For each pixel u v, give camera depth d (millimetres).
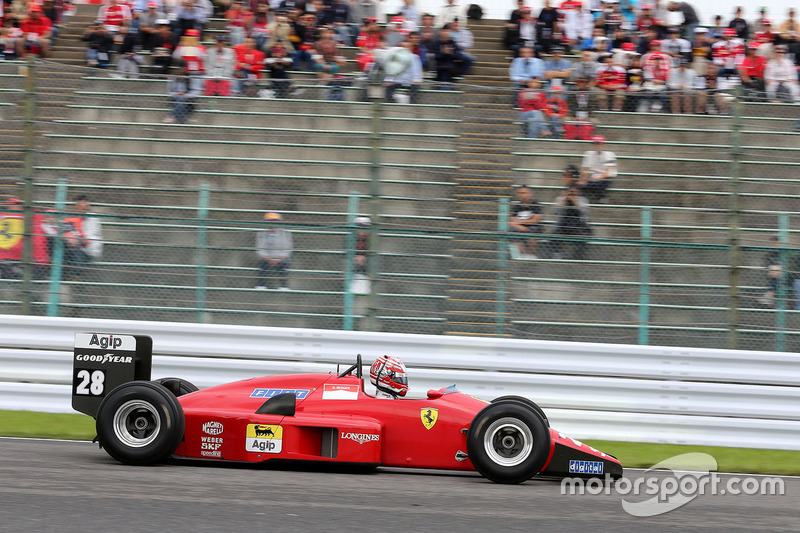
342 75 26969
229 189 24281
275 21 27328
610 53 27656
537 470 13953
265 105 25062
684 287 21891
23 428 18047
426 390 19859
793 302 20797
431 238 21281
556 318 21312
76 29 32781
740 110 21578
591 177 23391
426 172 24172
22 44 29500
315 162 23484
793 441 19172
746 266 22078
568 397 19672
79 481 12508
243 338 20547
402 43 27609
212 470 14078
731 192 21312
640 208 22703
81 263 21703
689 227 22656
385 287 21484
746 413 19469
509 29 29906
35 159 23328
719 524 11719
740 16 29547
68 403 19828
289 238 21828
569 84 27609
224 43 28188
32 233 21531
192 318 21734
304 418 14469
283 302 21719
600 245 21609
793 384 19781
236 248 21688
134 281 21672
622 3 29500
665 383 19594
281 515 10875
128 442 14055
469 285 21500
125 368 15211
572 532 10789
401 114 24734
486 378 19797
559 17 30047
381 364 15344
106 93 24875
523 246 21547
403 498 12422
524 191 22859
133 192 23891
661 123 24031
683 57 28359
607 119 24047
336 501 11938
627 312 21281
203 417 14469
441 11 30297
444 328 21328
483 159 24219
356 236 21234
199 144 24703
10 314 21562
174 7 28219
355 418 14609
